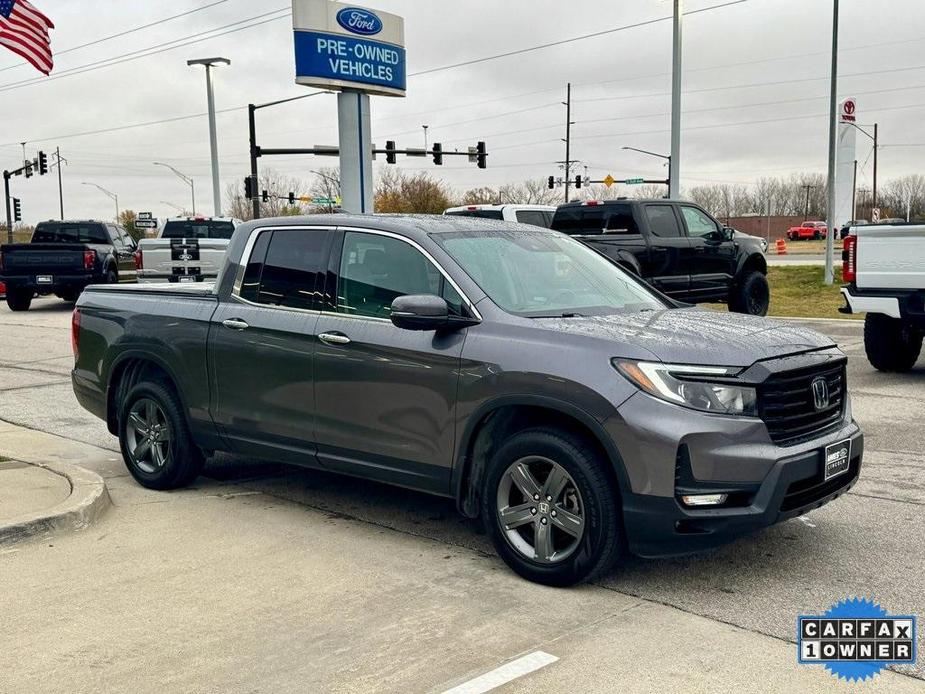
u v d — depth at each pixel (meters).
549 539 4.50
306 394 5.47
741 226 94.00
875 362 10.71
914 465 6.71
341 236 5.53
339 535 5.38
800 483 4.41
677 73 23.77
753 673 3.58
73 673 3.62
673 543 4.21
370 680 3.54
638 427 4.16
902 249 9.50
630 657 3.72
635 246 13.55
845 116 22.59
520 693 3.43
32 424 8.88
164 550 5.12
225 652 3.80
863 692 3.43
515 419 4.82
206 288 6.39
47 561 4.93
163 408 6.31
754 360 4.33
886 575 4.60
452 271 4.99
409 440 5.02
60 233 24.83
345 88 28.95
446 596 4.41
